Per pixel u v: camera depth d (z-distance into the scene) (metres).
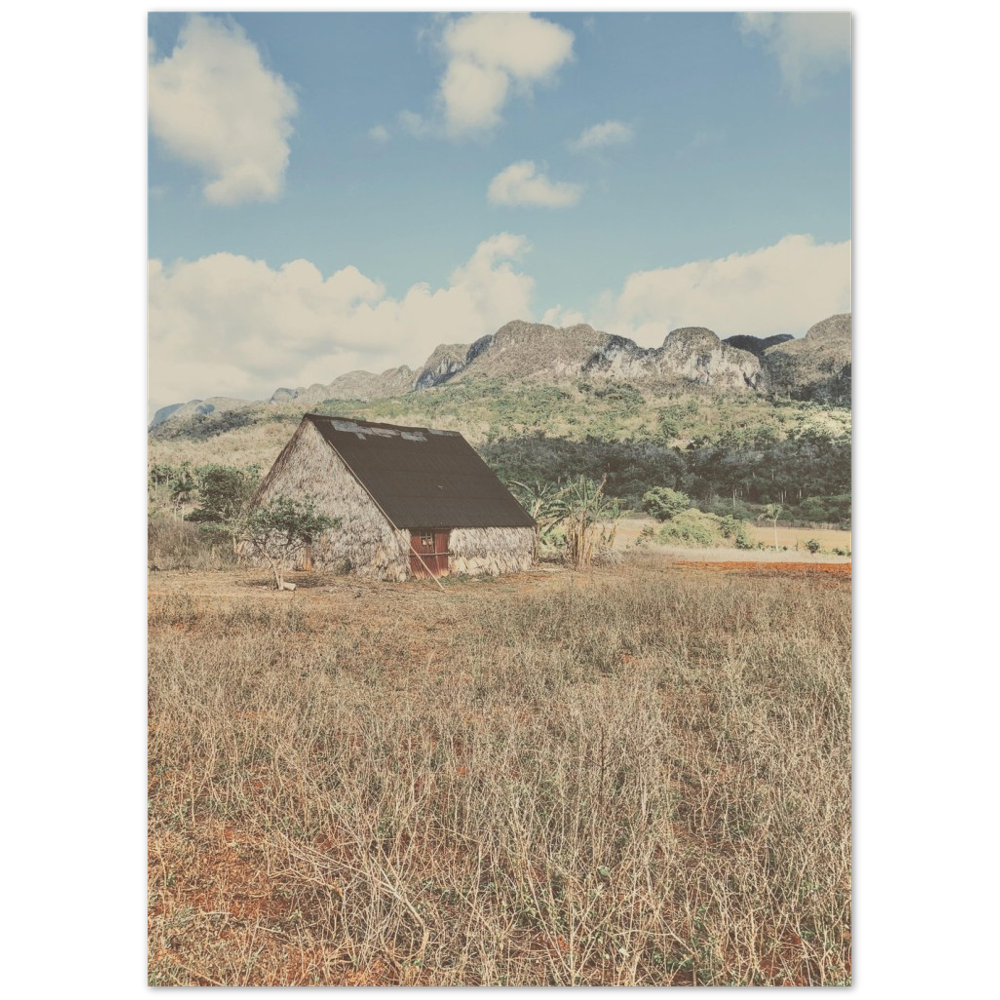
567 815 5.70
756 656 10.50
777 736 7.04
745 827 5.63
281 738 7.19
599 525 31.03
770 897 4.72
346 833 5.53
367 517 21.88
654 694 8.38
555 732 7.62
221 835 5.64
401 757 6.84
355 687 9.01
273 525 21.75
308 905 4.86
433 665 10.67
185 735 7.26
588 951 4.16
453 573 23.08
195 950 4.36
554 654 10.52
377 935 4.37
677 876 4.95
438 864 5.22
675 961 4.25
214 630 12.90
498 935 4.30
